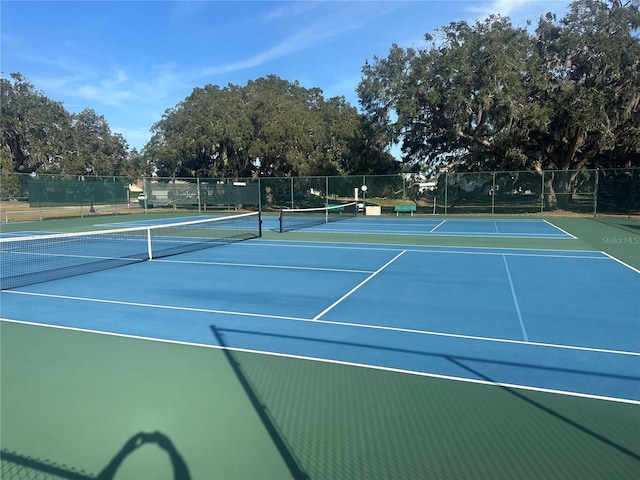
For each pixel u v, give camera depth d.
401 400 3.99
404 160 38.34
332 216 31.11
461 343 5.50
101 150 63.50
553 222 24.91
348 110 46.78
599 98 27.06
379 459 3.12
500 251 13.84
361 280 9.49
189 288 8.79
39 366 4.84
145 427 3.57
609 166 34.06
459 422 3.60
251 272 10.50
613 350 5.25
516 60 28.55
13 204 29.22
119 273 10.46
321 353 5.18
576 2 29.52
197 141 38.25
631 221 25.27
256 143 35.97
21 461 3.14
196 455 3.19
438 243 16.06
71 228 22.98
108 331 6.07
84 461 3.13
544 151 33.06
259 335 5.86
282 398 4.04
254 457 3.16
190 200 35.69
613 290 8.38
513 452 3.18
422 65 30.72
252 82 45.12
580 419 3.64
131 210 35.09
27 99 55.50
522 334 5.86
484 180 31.20
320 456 3.16
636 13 27.88
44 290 8.68
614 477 2.90
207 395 4.11
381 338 5.71
